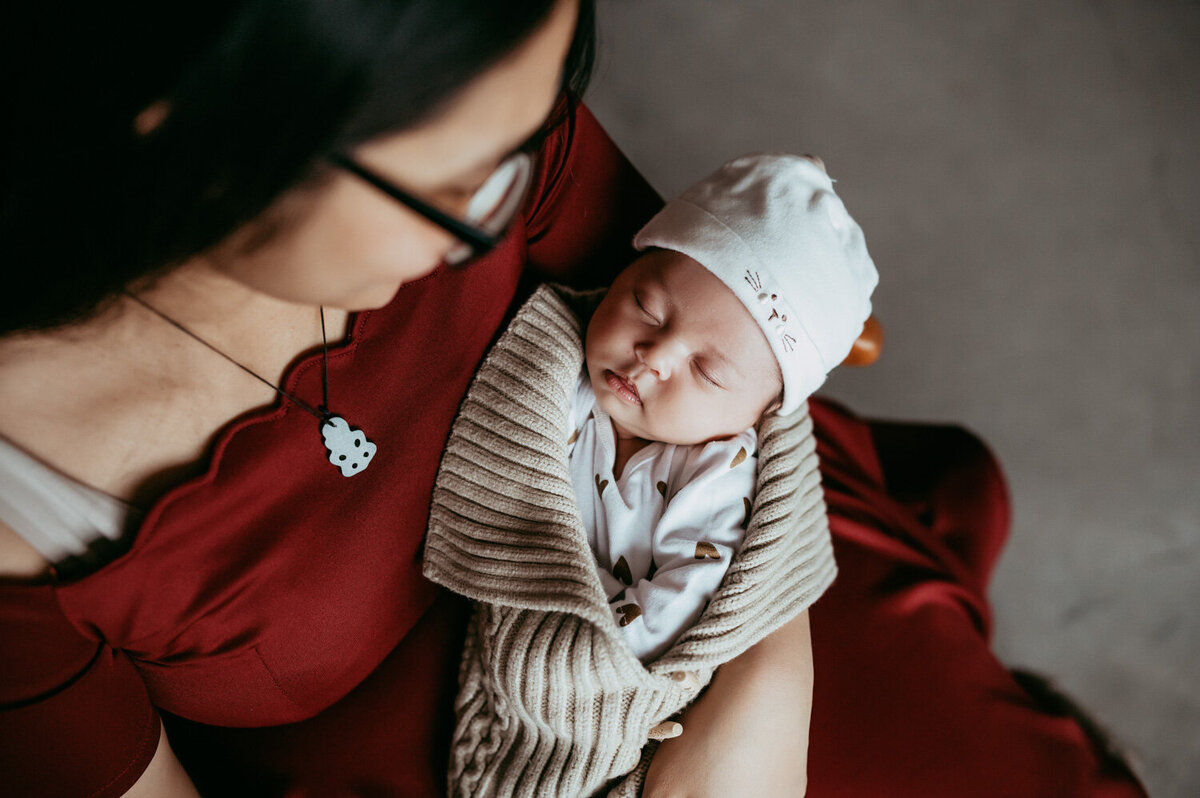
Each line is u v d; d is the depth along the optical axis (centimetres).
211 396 62
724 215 95
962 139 234
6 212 47
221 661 70
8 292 50
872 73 243
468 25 39
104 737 63
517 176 56
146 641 64
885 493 131
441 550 85
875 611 108
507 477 86
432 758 89
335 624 76
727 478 95
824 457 125
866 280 99
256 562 67
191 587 64
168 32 39
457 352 83
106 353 55
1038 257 219
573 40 54
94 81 42
